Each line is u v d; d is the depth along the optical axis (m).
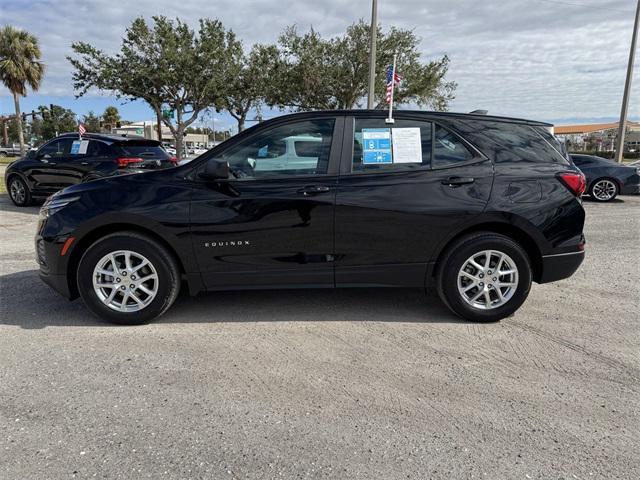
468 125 4.07
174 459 2.35
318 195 3.84
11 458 2.34
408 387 3.03
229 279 3.95
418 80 23.52
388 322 4.09
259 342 3.68
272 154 3.95
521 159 4.04
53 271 3.93
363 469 2.29
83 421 2.65
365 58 22.34
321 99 24.38
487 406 2.82
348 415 2.72
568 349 3.57
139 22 22.59
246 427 2.61
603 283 5.21
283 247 3.89
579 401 2.87
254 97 26.00
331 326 4.00
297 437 2.52
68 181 10.17
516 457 2.38
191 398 2.88
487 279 4.00
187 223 3.83
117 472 2.25
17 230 8.26
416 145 3.98
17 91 36.19
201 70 23.02
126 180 3.98
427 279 4.02
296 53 23.56
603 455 2.39
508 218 3.90
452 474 2.25
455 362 3.36
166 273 3.90
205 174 3.72
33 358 3.38
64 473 2.24
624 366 3.31
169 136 68.31
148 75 22.53
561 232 3.99
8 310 4.32
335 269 3.95
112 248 3.83
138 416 2.70
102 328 3.92
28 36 35.62
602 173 12.68
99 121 75.81
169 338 3.74
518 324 4.05
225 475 2.24
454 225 3.90
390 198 3.86
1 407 2.77
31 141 81.00
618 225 8.98
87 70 22.95
